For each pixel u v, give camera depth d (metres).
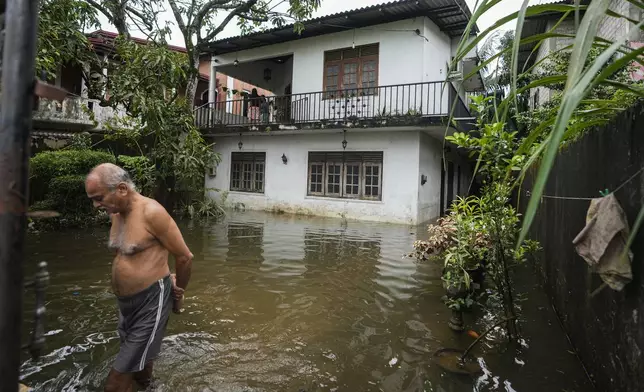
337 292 4.55
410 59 10.94
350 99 11.91
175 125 10.48
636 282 1.91
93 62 10.20
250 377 2.72
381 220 10.98
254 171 13.61
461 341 3.31
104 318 3.64
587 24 0.97
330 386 2.62
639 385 1.86
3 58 0.94
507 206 3.58
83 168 8.73
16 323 0.95
